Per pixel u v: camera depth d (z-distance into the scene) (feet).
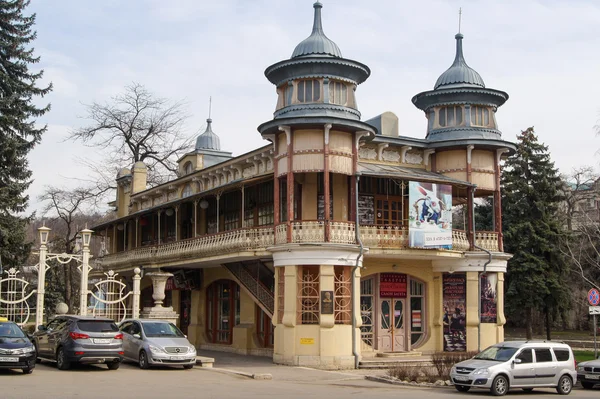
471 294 106.42
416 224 97.71
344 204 101.19
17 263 127.13
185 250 113.39
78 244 188.55
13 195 128.77
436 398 59.88
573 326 195.42
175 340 78.79
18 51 135.95
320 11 102.63
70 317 74.28
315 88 98.17
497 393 65.87
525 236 150.61
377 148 106.73
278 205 96.17
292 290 91.09
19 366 64.95
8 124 128.47
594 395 69.05
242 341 110.01
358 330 92.32
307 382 73.51
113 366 74.33
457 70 114.11
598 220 160.86
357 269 93.35
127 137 190.80
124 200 168.86
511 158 157.79
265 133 97.35
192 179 130.41
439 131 112.68
